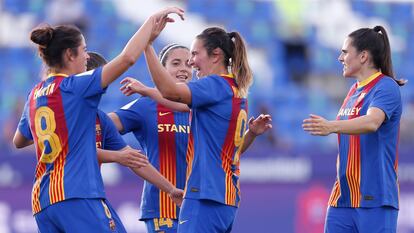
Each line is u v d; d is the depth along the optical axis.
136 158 20.53
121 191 37.81
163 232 23.19
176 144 23.47
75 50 19.28
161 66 19.22
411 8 64.19
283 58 59.69
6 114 53.31
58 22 60.00
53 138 18.80
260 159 39.00
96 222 18.62
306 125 19.69
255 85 57.06
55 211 18.72
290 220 38.69
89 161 18.83
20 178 37.94
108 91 53.03
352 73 21.91
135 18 60.62
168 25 60.72
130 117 23.59
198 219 19.70
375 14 63.44
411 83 59.66
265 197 38.72
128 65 18.64
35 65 57.41
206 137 19.92
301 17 61.91
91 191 18.69
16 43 58.72
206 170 19.75
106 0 60.81
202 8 62.28
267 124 22.06
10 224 37.75
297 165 39.06
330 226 22.03
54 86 19.02
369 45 21.56
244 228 38.53
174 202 21.75
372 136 21.23
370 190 21.25
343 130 19.88
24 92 55.62
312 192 38.91
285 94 56.69
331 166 39.03
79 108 18.75
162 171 23.44
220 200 19.78
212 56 20.34
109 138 21.52
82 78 18.78
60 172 18.70
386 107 20.81
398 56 61.88
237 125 20.17
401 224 38.88
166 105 22.11
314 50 60.31
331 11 62.53
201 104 19.64
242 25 61.44
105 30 59.69
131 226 37.66
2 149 46.97
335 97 57.50
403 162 39.28
